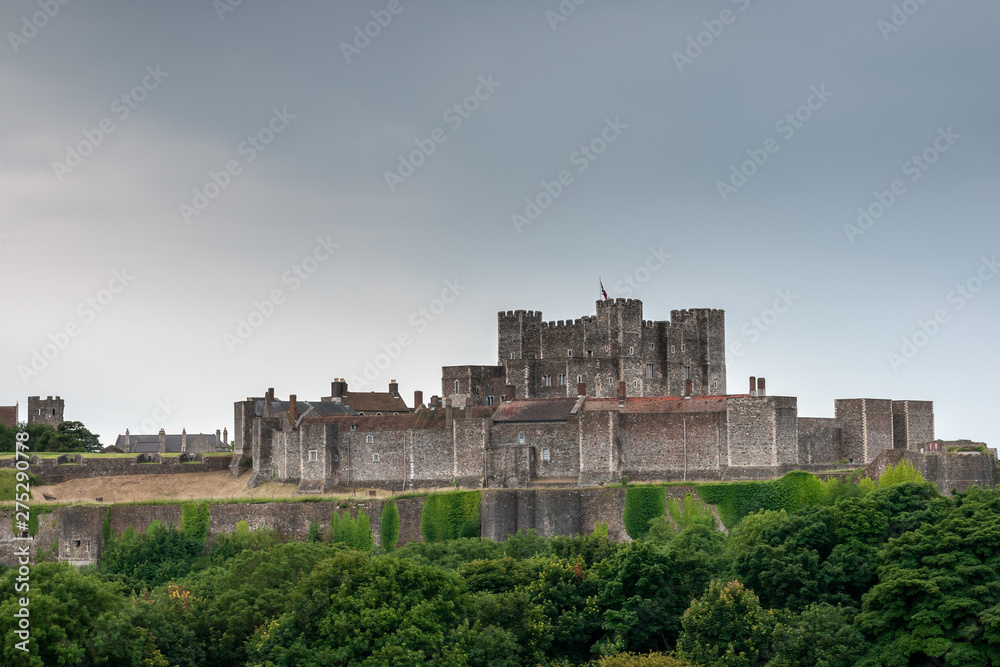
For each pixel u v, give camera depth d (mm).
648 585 157750
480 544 188375
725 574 163625
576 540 174125
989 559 152875
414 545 192375
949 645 144250
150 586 197750
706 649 146750
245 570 171500
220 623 157875
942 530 158500
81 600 146125
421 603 145250
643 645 155375
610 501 198750
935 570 152000
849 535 166125
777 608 158500
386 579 147250
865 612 153000
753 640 147750
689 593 159750
